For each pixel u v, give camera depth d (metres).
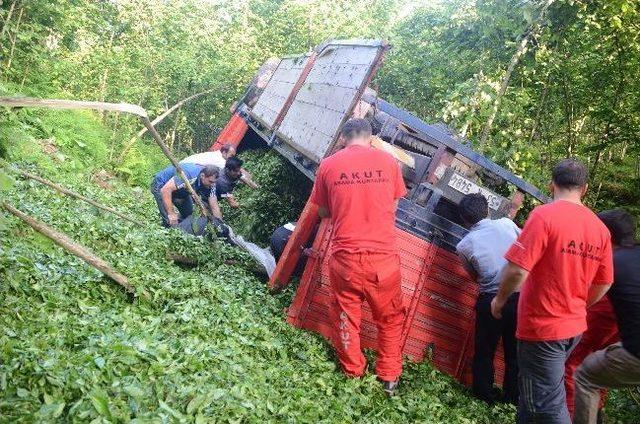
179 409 3.31
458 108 9.73
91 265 4.65
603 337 4.97
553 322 4.04
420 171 6.31
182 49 17.50
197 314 4.93
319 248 5.68
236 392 3.71
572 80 10.48
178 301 5.19
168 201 7.80
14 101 3.73
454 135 8.53
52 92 12.85
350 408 4.40
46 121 11.73
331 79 7.46
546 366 4.08
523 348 4.19
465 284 6.00
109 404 2.99
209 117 17.73
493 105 9.24
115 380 3.28
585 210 4.15
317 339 5.46
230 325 5.00
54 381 3.03
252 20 19.30
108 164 12.62
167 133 17.33
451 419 4.86
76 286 4.62
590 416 4.35
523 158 9.23
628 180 12.35
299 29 17.89
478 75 9.85
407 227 5.77
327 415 4.14
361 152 5.00
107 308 4.59
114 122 14.56
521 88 10.09
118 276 4.78
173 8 18.17
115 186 11.55
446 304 5.95
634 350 4.05
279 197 9.61
